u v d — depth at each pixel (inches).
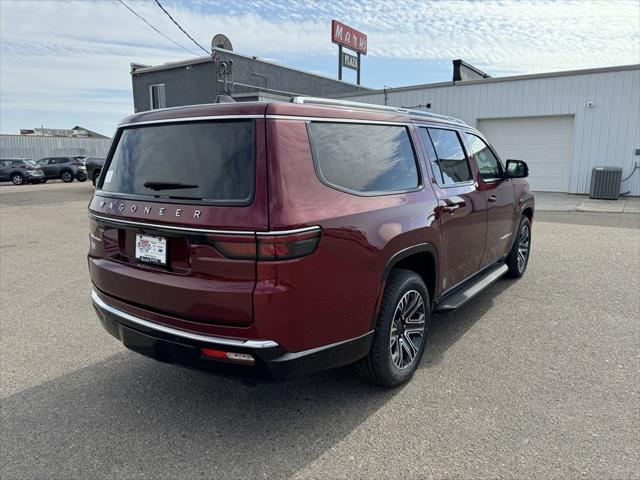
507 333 167.0
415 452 103.6
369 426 113.8
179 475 98.0
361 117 123.1
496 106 660.7
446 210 144.7
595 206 501.7
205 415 120.4
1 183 1128.8
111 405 125.7
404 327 131.6
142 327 108.9
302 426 114.5
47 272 263.4
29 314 196.2
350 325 109.9
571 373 137.0
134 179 115.4
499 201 189.0
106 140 1668.3
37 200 669.9
